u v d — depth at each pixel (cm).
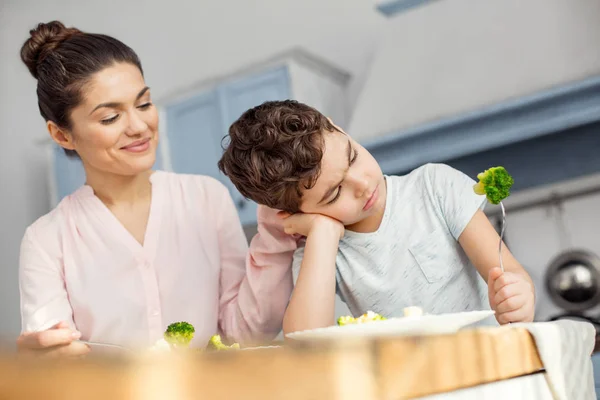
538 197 281
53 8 448
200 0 399
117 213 142
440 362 59
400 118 301
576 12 271
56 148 389
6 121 443
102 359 38
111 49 129
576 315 258
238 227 146
